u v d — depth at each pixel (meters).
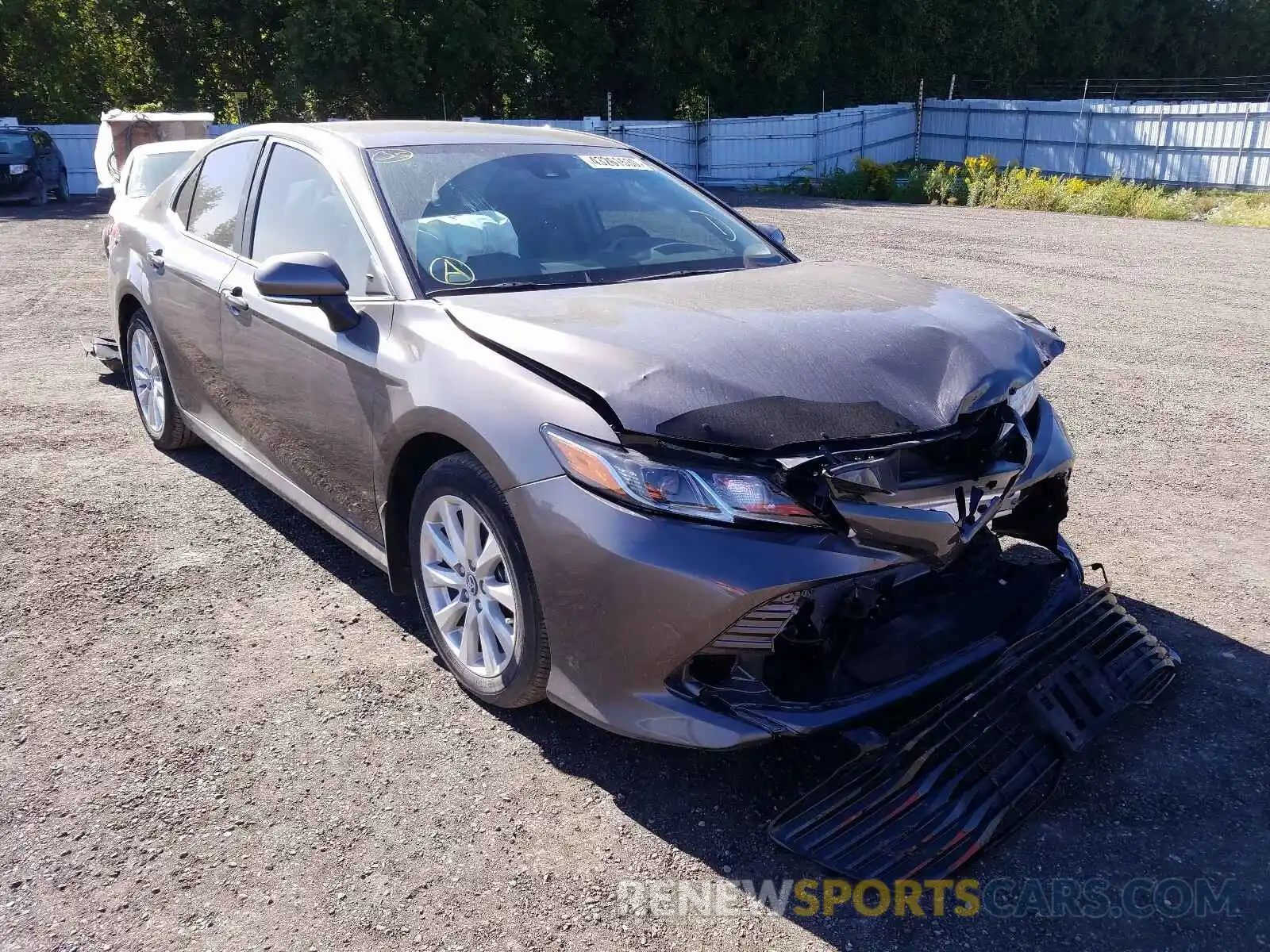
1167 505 4.71
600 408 2.55
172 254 4.54
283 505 4.63
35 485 4.85
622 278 3.45
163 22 26.83
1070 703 2.80
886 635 2.85
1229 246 14.09
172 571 3.96
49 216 17.33
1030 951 2.20
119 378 6.79
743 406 2.47
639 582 2.45
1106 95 42.38
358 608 3.68
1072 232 15.95
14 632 3.49
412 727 2.97
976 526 2.61
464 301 3.09
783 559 2.41
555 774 2.77
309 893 2.34
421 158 3.70
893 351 2.75
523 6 28.03
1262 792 2.70
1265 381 6.93
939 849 2.43
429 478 3.02
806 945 2.21
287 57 26.48
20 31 26.39
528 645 2.75
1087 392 6.67
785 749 2.88
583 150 4.15
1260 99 41.06
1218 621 3.60
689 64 31.62
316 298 3.15
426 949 2.19
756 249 3.93
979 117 29.73
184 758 2.82
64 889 2.34
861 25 36.16
